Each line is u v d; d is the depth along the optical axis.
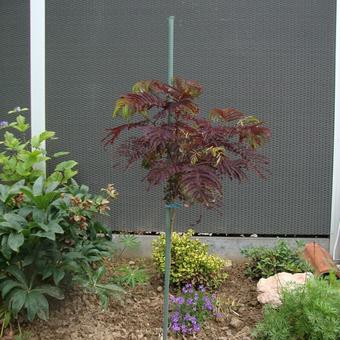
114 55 4.53
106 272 4.14
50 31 4.55
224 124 3.13
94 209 3.60
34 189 3.38
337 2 4.42
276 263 4.00
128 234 4.62
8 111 4.64
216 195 2.54
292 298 3.00
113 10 4.50
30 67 4.57
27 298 3.07
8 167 4.30
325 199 4.57
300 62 4.48
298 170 4.56
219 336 3.21
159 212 4.61
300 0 4.43
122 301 3.60
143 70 4.52
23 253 3.24
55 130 4.61
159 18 4.48
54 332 3.22
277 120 4.52
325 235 4.59
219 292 3.85
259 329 3.03
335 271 3.66
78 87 4.57
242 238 4.61
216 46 4.48
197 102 4.51
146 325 3.33
